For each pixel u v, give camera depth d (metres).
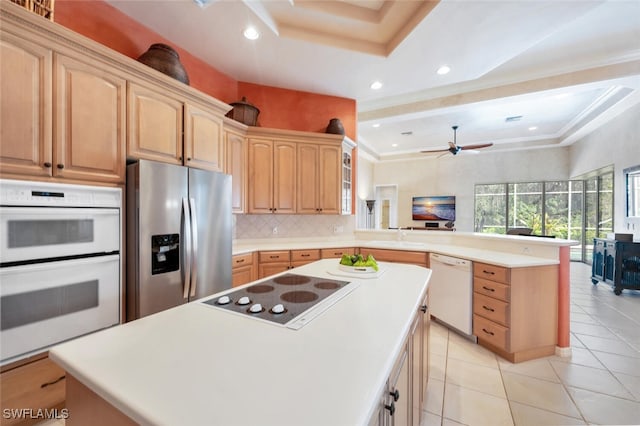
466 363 2.28
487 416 1.68
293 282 1.53
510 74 3.70
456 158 8.02
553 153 6.96
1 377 1.31
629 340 2.66
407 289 1.40
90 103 1.67
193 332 0.90
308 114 3.80
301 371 0.67
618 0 2.37
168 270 1.96
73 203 1.55
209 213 2.28
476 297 2.57
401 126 5.96
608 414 1.69
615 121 4.92
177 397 0.57
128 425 0.60
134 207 1.82
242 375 0.65
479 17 2.21
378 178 9.01
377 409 0.69
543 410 1.73
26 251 1.36
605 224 5.49
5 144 1.36
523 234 4.57
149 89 2.01
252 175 3.30
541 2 2.06
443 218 8.11
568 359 2.33
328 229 4.04
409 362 1.09
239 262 2.93
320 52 2.80
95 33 2.13
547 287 2.36
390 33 2.65
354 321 0.99
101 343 0.82
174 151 2.18
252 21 2.37
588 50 3.14
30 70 1.43
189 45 2.72
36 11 1.58
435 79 3.35
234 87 3.42
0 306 1.28
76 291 1.55
